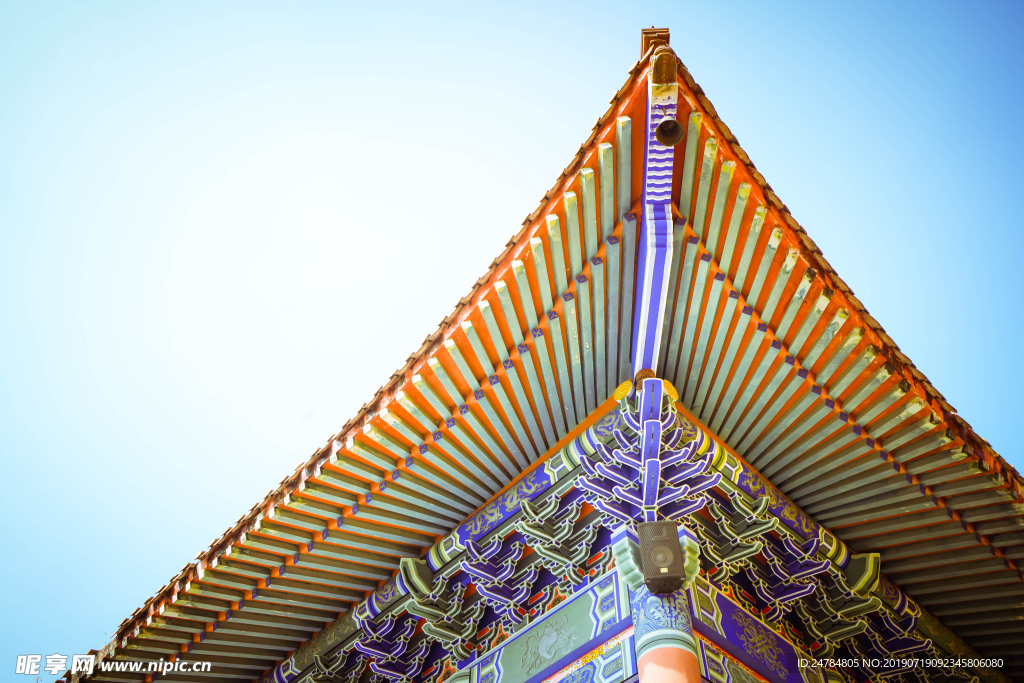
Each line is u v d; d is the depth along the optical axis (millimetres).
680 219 8688
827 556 11578
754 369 9977
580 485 10180
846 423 10234
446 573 12055
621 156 8328
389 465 10930
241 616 12852
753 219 8570
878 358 9406
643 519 9766
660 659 8297
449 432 10570
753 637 10297
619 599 9602
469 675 11148
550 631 10352
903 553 11867
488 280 9492
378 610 12734
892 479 10859
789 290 9070
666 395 9688
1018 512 10719
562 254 9039
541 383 10312
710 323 9594
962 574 11875
